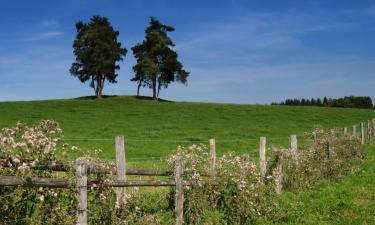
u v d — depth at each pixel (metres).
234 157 16.23
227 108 69.38
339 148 26.61
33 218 9.64
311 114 65.25
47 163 9.75
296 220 14.62
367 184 20.97
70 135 43.78
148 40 99.25
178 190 13.23
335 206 16.34
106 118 57.47
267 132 50.62
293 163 19.88
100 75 92.69
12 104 68.19
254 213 14.44
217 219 13.60
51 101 74.94
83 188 9.93
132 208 12.45
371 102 148.25
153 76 96.75
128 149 36.03
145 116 60.22
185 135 46.62
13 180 8.83
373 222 14.33
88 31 92.50
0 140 9.29
